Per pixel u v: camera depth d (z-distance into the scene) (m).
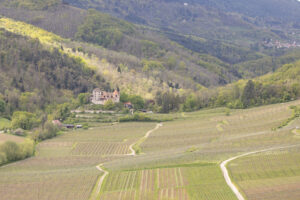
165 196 109.50
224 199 102.25
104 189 121.81
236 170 124.56
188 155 151.38
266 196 100.81
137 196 112.00
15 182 133.75
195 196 106.81
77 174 140.00
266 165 125.81
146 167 141.25
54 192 121.88
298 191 101.69
